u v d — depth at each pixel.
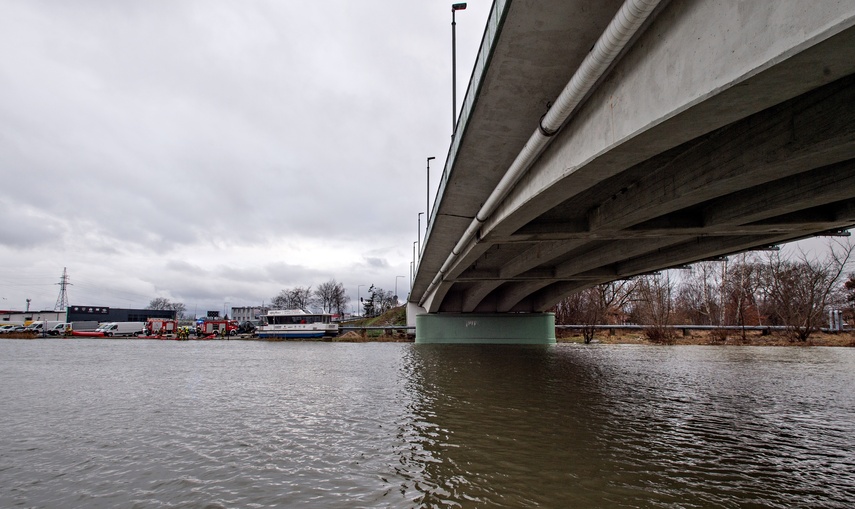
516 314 48.50
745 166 9.02
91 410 15.24
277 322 67.69
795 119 7.93
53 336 77.25
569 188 10.80
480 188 15.27
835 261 51.47
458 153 12.41
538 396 17.12
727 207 14.31
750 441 11.10
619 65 7.38
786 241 19.41
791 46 4.37
